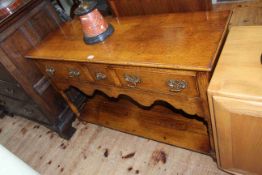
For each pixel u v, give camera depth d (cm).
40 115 174
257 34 91
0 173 65
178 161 138
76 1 161
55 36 147
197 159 135
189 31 102
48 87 162
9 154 73
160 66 90
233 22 192
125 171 145
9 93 172
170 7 119
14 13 134
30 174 69
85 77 129
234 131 89
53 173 161
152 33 111
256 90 74
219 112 84
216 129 94
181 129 144
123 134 167
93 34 119
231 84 79
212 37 93
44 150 181
